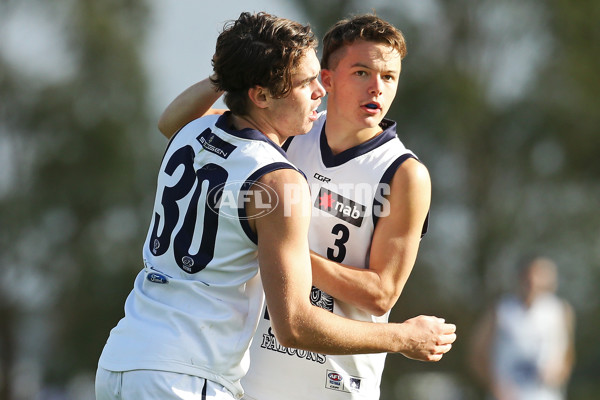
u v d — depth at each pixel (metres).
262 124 10.69
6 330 67.81
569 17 61.00
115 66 67.31
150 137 68.69
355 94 11.52
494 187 61.91
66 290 65.69
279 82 10.35
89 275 65.44
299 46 10.40
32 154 67.81
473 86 59.38
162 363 10.12
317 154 12.05
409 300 57.56
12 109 67.69
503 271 59.50
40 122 67.38
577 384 59.94
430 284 57.62
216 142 10.56
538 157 61.69
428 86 58.84
